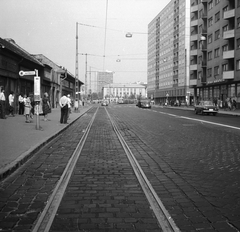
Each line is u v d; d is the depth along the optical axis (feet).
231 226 12.51
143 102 189.78
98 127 57.26
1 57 69.77
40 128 45.98
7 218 13.33
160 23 329.93
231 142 37.04
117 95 518.78
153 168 23.26
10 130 44.37
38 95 45.37
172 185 18.57
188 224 12.69
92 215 13.73
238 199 15.88
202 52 181.16
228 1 145.38
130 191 17.43
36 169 22.77
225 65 152.66
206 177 20.51
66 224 12.75
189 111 137.39
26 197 16.19
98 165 24.40
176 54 279.69
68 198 16.14
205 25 180.45
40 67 105.70
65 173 21.54
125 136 43.19
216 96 168.96
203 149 31.99
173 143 36.35
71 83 193.16
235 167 23.52
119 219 13.28
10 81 78.02
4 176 19.83
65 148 32.48
